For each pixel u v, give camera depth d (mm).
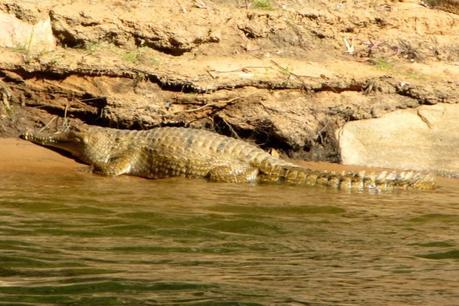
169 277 21922
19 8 44875
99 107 44812
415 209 34906
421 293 21344
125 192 36125
